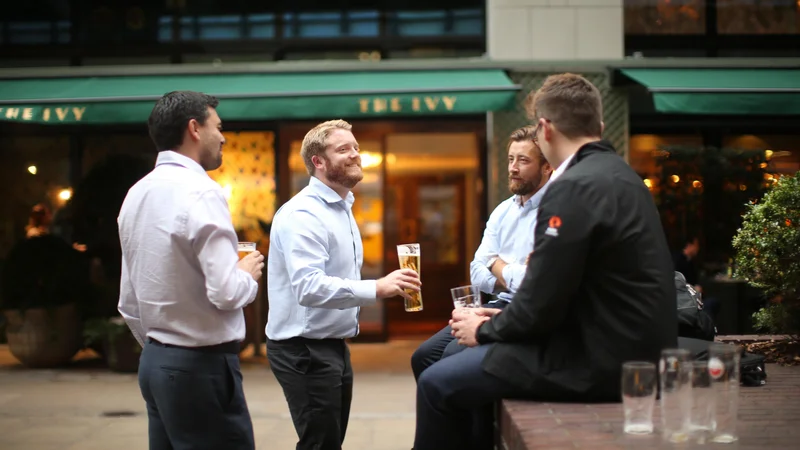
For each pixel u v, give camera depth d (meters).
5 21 9.68
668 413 2.47
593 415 2.74
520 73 8.98
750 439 2.52
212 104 3.19
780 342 4.38
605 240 2.75
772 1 9.41
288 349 3.76
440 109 7.94
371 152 10.50
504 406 2.89
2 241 9.99
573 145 3.00
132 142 9.91
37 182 9.96
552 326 2.83
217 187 3.04
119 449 5.79
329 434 3.74
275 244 3.81
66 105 7.95
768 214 4.33
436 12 9.65
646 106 9.35
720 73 8.80
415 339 10.90
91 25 9.69
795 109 7.89
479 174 9.97
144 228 3.02
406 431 6.28
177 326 3.00
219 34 9.73
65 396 7.70
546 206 2.80
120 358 8.91
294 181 10.13
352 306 3.54
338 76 8.79
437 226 12.12
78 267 9.45
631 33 9.43
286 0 9.73
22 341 9.12
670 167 9.43
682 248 9.44
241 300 2.98
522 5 9.02
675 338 2.81
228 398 3.09
